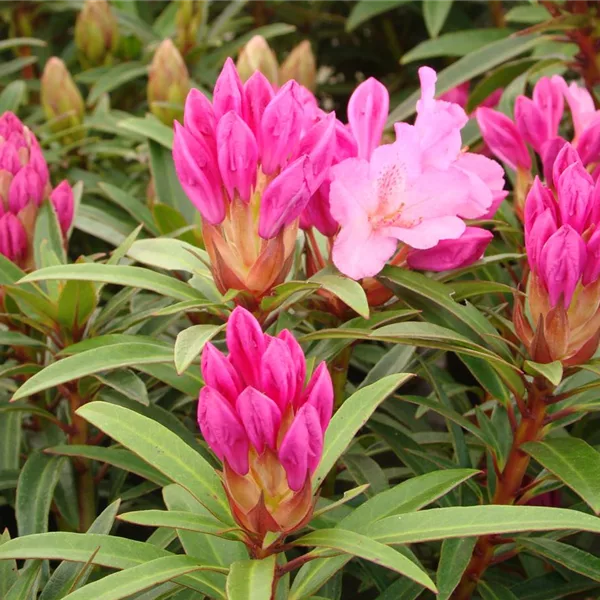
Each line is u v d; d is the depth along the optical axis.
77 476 0.69
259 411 0.50
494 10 1.12
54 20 1.22
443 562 0.59
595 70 0.83
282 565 0.54
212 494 0.54
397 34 1.28
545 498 0.71
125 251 0.65
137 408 0.67
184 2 1.01
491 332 0.61
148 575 0.52
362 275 0.60
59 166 0.92
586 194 0.56
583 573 0.61
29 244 0.69
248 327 0.51
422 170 0.61
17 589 0.58
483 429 0.64
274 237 0.58
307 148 0.58
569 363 0.59
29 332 0.70
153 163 0.79
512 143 0.70
